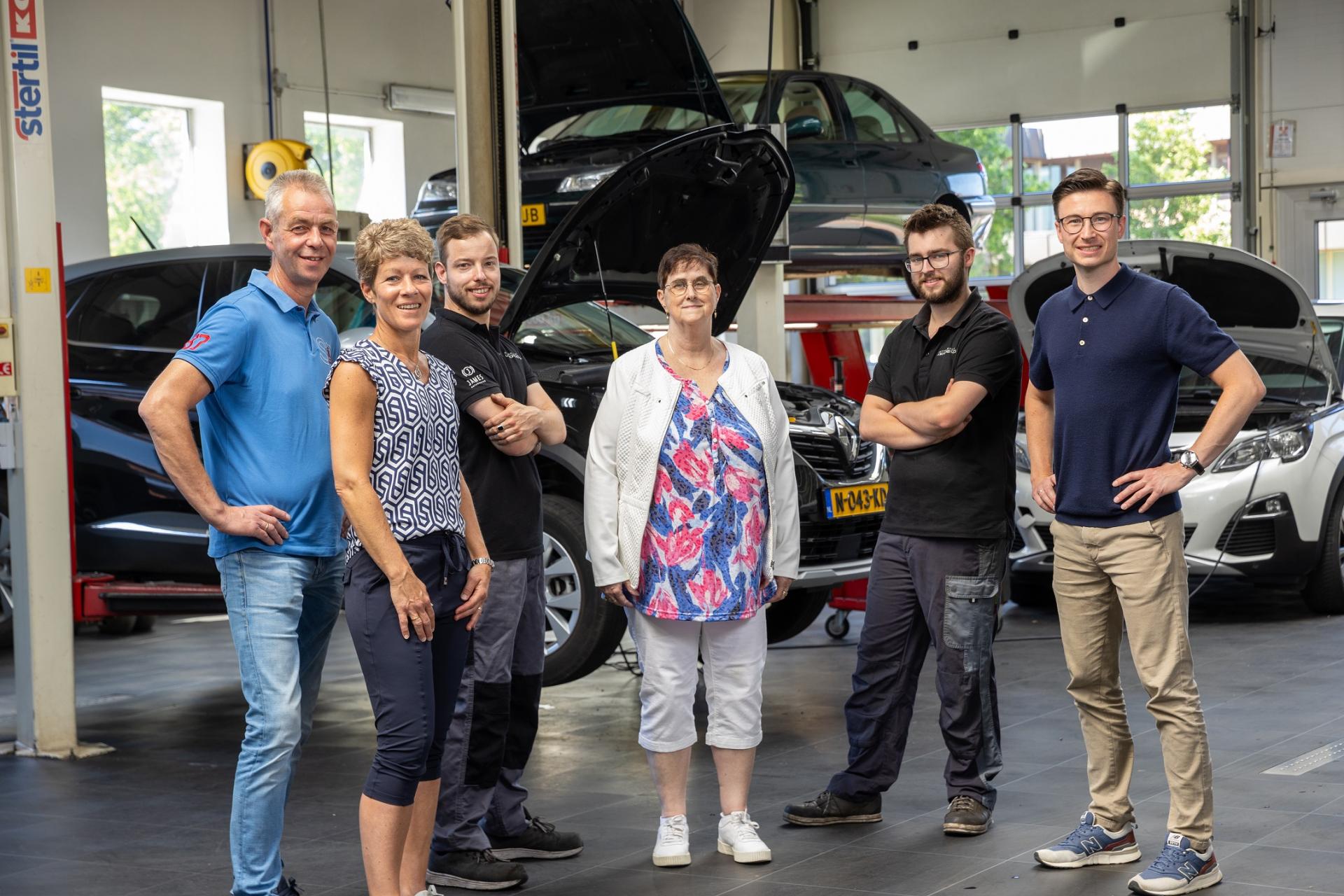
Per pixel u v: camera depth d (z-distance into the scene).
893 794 4.52
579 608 5.75
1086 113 16.25
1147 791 4.40
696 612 3.83
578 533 5.74
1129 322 3.56
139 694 6.67
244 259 6.70
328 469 3.39
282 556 3.33
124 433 6.40
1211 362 3.49
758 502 3.93
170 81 12.09
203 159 12.52
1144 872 3.47
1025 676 6.45
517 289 5.09
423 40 14.19
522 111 9.02
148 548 6.34
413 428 3.15
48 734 5.32
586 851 3.99
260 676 3.30
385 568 3.07
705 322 3.94
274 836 3.32
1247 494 7.57
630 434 3.90
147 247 12.20
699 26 16.95
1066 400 3.65
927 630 4.20
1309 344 8.09
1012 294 8.00
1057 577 3.76
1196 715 3.49
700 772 4.88
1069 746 5.07
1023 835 4.00
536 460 5.84
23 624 5.32
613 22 8.03
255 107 12.74
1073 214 3.56
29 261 5.23
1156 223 16.05
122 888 3.71
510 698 3.81
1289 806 4.14
